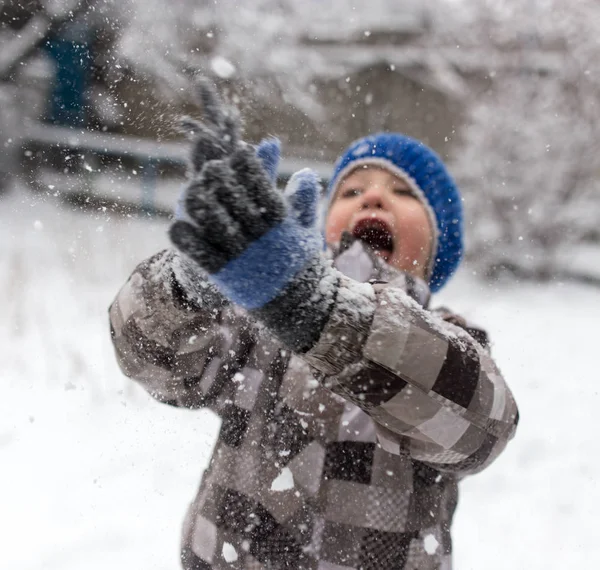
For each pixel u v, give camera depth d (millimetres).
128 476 2520
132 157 6281
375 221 1512
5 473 2555
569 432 3877
